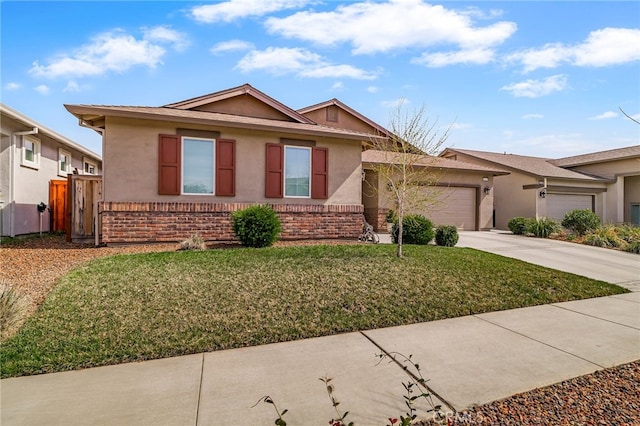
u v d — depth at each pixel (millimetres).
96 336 4188
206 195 10648
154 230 9992
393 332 4680
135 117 9664
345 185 12336
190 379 3373
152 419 2727
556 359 3857
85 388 3191
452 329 4816
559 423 2723
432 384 3275
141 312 4848
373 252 9070
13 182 11406
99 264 7164
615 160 20344
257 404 2939
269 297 5555
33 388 3184
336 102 19562
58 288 5641
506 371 3557
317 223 11820
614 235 13766
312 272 6871
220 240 10602
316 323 4828
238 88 12906
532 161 23469
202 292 5621
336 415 2781
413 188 11805
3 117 10797
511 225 16938
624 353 4035
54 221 14367
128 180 9867
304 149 11828
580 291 6820
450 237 11398
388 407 2895
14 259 7984
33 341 4020
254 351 4039
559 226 16016
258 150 11203
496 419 2766
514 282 7031
